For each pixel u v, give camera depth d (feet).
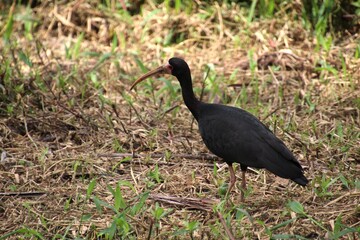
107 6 59.57
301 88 48.37
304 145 40.11
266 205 34.71
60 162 38.65
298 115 44.91
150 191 35.68
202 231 31.73
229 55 53.57
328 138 42.22
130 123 43.57
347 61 51.26
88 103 46.24
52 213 34.22
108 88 48.75
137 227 32.60
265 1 56.80
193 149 40.91
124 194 35.88
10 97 44.68
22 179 37.40
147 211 33.81
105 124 43.39
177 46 55.31
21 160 38.93
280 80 49.57
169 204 34.88
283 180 37.32
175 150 40.73
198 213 34.24
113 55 53.36
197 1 58.13
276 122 42.45
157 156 40.22
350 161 39.29
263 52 52.49
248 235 31.86
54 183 37.22
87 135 42.29
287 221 31.48
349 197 34.91
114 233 31.99
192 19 56.65
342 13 56.18
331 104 45.70
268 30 55.47
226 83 49.37
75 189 36.40
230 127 34.96
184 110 45.80
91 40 57.57
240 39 54.95
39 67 51.26
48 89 47.11
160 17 57.41
